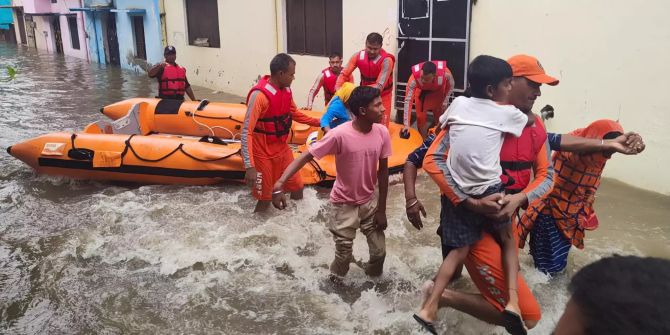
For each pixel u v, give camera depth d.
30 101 11.55
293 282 3.97
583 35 6.07
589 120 6.18
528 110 2.98
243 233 4.76
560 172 3.57
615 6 5.73
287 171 3.70
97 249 4.54
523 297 2.84
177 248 4.50
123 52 17.30
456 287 3.81
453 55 7.68
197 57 13.33
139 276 4.10
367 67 6.79
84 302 3.75
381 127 3.66
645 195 5.55
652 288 0.94
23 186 6.22
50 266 4.26
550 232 3.65
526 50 6.71
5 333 3.41
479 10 7.18
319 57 9.89
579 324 1.01
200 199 5.67
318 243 4.60
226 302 3.73
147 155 6.02
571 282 1.06
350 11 8.97
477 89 2.78
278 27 10.67
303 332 3.38
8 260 4.37
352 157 3.53
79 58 21.12
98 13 18.61
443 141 2.91
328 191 5.84
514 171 2.96
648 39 5.51
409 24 8.10
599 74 6.00
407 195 3.24
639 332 0.91
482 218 2.88
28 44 27.19
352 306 3.65
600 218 4.96
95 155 6.13
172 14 14.00
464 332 3.28
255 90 4.55
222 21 12.18
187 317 3.57
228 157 5.88
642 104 5.66
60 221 5.17
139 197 5.76
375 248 3.80
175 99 8.24
